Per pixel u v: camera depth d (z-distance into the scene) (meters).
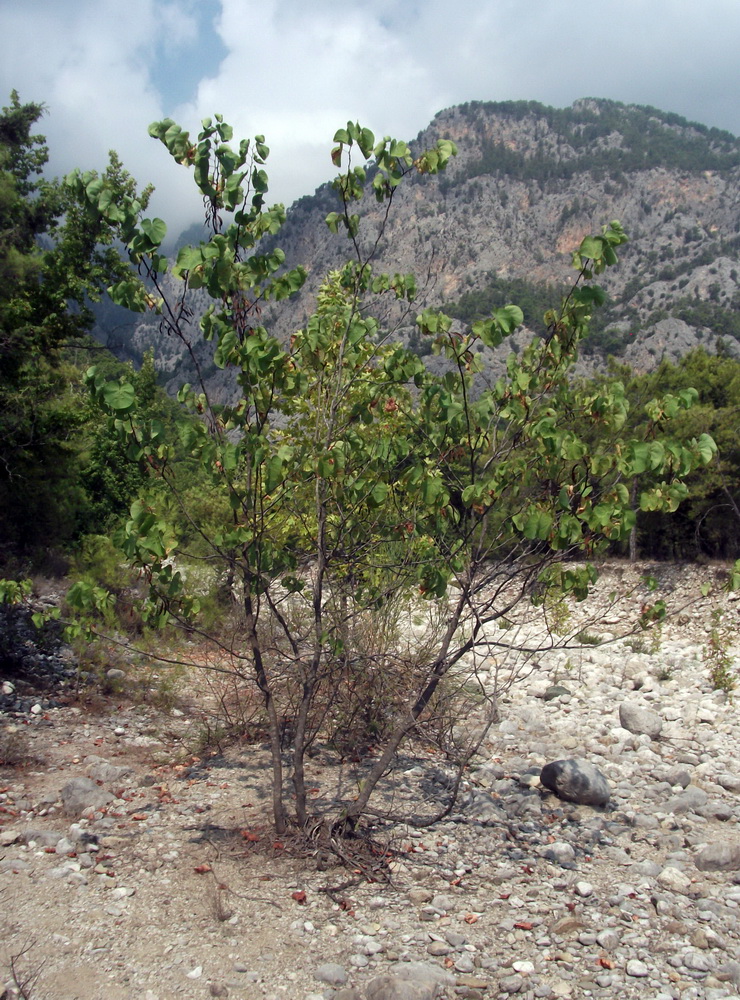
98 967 3.96
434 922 4.55
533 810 6.36
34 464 12.38
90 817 5.87
